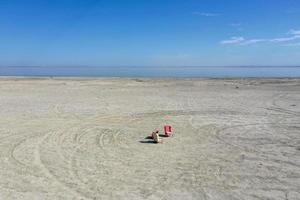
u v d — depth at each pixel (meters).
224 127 16.64
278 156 12.15
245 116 19.45
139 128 16.39
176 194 8.88
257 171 10.61
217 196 8.79
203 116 19.42
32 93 29.42
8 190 9.07
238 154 12.34
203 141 14.11
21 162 11.27
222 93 30.12
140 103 24.09
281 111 21.16
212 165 11.13
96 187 9.27
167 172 10.45
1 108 21.62
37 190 9.08
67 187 9.27
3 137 14.48
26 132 15.38
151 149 12.90
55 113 20.08
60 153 12.30
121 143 13.73
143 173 10.34
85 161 11.41
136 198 8.62
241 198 8.70
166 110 21.31
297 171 10.65
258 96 28.14
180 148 13.06
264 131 15.91
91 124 17.16
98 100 25.47
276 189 9.27
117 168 10.76
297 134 15.35
